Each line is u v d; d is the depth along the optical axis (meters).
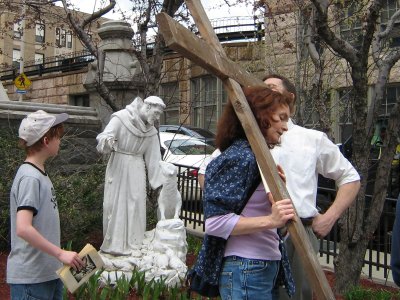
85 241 7.04
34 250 2.82
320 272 2.09
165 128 13.15
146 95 7.71
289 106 2.55
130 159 5.69
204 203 2.36
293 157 3.10
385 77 5.46
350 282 5.50
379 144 7.65
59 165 7.77
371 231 5.46
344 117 6.99
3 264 6.14
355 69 5.13
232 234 2.26
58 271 2.76
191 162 10.55
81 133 8.24
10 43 32.28
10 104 8.24
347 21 6.88
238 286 2.35
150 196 7.46
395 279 2.45
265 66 9.68
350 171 3.20
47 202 2.88
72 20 7.82
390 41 7.06
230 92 2.27
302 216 3.00
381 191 5.43
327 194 7.73
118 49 8.52
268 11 8.73
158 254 5.53
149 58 9.37
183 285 5.29
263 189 2.35
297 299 3.08
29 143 2.92
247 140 2.45
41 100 26.56
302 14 6.28
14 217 2.87
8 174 6.69
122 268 5.34
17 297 2.84
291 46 7.71
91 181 7.09
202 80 16.00
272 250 2.40
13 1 10.42
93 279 4.67
